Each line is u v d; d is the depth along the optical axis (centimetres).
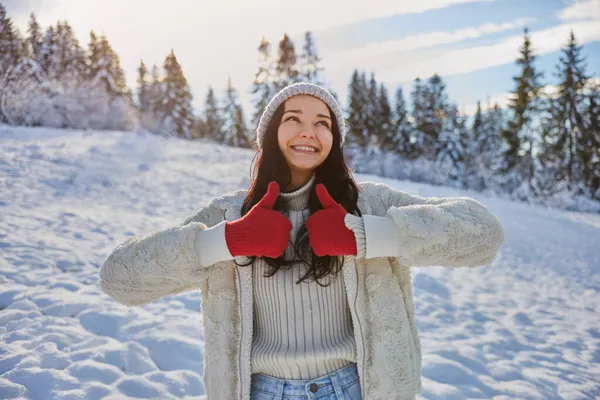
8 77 2548
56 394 343
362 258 168
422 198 181
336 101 183
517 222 1705
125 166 1501
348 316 173
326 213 155
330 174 177
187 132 4197
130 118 2897
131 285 158
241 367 166
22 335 430
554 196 2888
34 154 1422
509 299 753
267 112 184
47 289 539
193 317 512
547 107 3719
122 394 356
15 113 2406
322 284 166
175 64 4200
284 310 167
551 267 1076
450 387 425
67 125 2558
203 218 184
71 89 2700
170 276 157
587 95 3578
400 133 4219
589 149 3491
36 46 4834
